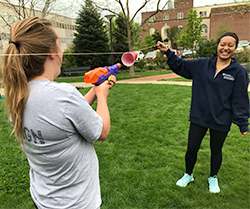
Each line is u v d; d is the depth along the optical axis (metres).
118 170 2.43
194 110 1.93
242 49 12.09
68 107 0.71
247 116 1.80
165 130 3.60
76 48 15.12
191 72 1.94
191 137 1.98
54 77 0.83
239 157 2.66
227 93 1.76
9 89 0.73
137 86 8.12
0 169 2.50
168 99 5.76
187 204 1.88
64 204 0.82
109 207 1.89
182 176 2.30
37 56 0.72
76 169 0.80
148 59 16.42
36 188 0.86
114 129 3.72
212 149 1.99
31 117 0.72
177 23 31.38
